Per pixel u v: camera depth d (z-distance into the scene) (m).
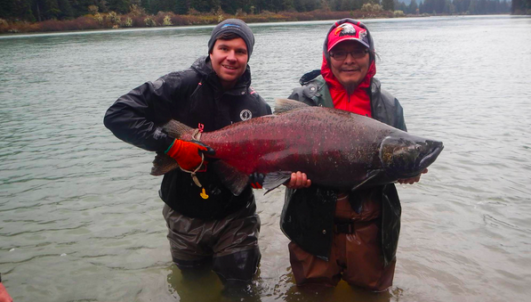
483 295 1.84
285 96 6.05
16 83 9.09
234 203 1.92
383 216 1.71
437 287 1.90
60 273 2.07
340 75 1.77
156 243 2.33
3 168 3.50
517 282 1.91
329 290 1.91
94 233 2.43
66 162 3.62
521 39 17.81
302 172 1.67
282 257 2.21
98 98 6.84
